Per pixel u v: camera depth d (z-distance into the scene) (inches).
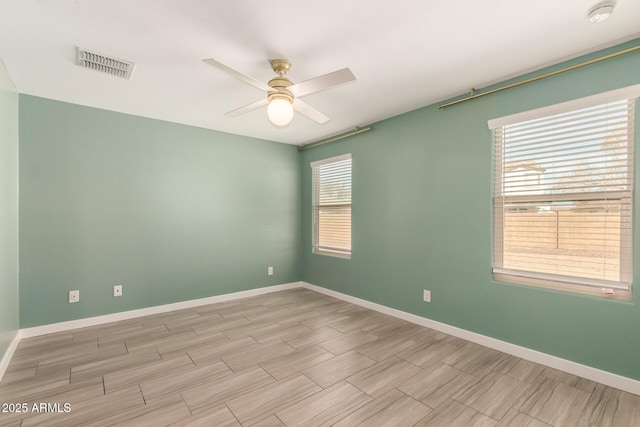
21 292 113.1
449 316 118.3
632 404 74.7
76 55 85.5
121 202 134.0
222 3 64.4
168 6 65.2
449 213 118.0
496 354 101.4
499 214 105.5
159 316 139.1
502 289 103.2
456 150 115.5
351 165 161.2
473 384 83.9
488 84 105.3
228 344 109.7
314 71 95.0
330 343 110.5
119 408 73.2
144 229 139.9
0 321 87.7
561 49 83.0
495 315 105.0
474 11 67.4
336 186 171.8
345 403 75.7
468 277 112.3
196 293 155.0
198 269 155.6
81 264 125.0
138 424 67.7
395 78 100.6
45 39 77.5
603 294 84.4
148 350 104.4
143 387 82.2
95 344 108.9
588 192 86.5
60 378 86.4
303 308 151.6
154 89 108.6
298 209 195.5
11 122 101.0
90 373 89.1
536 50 83.6
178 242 149.4
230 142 166.6
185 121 146.4
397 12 67.6
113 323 130.1
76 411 72.0
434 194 122.8
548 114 92.0
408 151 132.3
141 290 139.1
